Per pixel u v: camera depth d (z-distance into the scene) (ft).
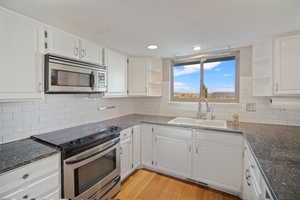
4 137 4.62
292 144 4.28
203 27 5.06
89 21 4.60
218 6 3.81
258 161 3.20
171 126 7.29
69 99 6.56
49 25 4.75
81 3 3.65
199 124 7.39
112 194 5.99
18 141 4.78
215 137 6.27
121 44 6.79
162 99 9.80
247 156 5.05
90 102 7.54
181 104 9.16
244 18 4.43
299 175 2.61
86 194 4.83
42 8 3.85
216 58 8.31
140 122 8.09
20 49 3.97
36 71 4.32
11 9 3.88
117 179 6.26
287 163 3.09
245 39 6.16
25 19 4.07
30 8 3.84
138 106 10.62
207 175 6.50
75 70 5.25
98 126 6.81
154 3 3.68
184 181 7.13
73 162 4.38
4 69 3.69
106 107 8.45
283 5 3.76
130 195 6.20
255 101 7.26
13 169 3.18
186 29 5.21
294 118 6.56
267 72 6.10
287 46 5.42
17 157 3.57
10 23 3.77
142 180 7.22
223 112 7.96
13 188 3.20
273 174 2.65
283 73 5.52
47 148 4.17
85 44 5.85
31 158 3.52
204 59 8.59
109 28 5.11
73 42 5.41
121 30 5.28
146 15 4.26
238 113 7.62
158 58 9.37
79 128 6.42
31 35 4.21
